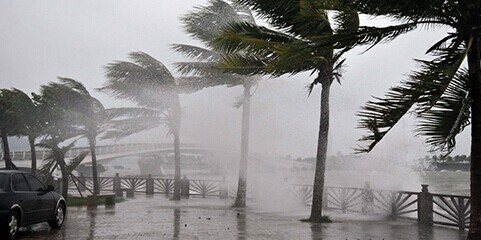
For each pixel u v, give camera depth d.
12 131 20.91
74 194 27.39
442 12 8.30
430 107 7.22
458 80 8.13
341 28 10.23
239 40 10.80
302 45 8.94
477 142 7.98
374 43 8.80
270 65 10.35
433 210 13.17
